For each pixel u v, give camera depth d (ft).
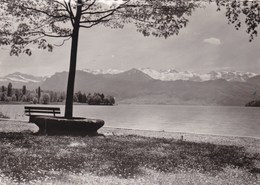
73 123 76.38
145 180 37.32
